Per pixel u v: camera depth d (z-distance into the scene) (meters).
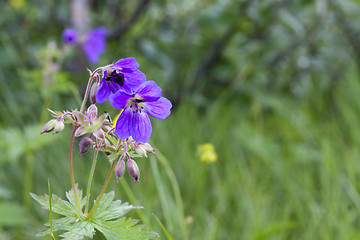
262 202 0.65
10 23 1.02
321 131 0.89
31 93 0.91
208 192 0.71
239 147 0.82
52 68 0.72
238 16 0.86
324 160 0.73
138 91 0.45
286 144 0.84
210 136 0.87
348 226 0.61
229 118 0.93
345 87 0.98
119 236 0.45
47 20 1.02
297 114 0.93
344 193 0.68
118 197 0.62
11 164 0.75
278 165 0.76
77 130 0.44
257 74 0.97
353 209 0.66
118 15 1.11
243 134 0.84
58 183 0.70
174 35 1.03
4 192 0.65
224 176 0.77
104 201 0.46
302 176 0.73
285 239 0.62
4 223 0.60
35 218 0.66
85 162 0.70
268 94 0.99
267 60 0.98
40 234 0.45
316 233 0.62
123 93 0.44
